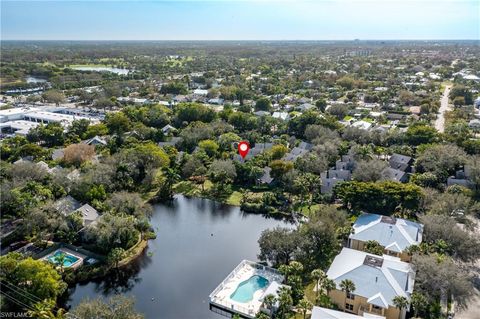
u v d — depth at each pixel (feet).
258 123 608.60
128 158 416.87
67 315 199.93
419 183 386.11
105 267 270.05
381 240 276.00
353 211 345.72
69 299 244.01
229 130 586.04
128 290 254.47
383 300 212.84
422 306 208.95
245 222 353.51
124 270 276.00
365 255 248.11
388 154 484.33
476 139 501.56
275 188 407.03
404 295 215.92
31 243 296.71
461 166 417.28
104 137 563.89
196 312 234.38
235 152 497.05
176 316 230.68
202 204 390.63
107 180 372.38
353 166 431.43
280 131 596.29
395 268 232.94
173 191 415.64
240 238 323.98
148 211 337.11
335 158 459.32
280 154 467.52
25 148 467.52
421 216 304.91
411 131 517.55
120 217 299.17
